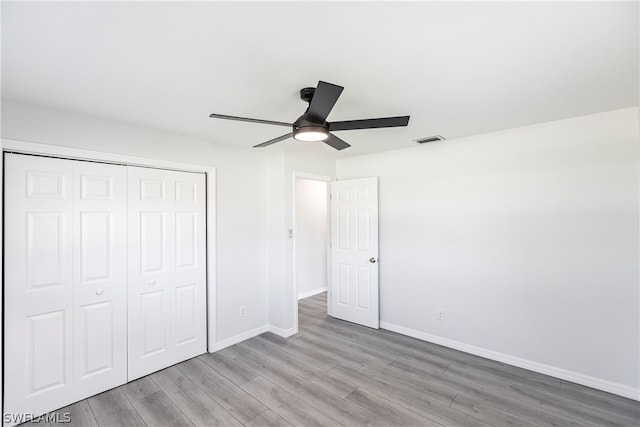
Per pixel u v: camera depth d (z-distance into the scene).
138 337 2.75
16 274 2.14
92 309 2.49
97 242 2.51
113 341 2.60
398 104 2.24
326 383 2.66
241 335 3.58
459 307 3.29
